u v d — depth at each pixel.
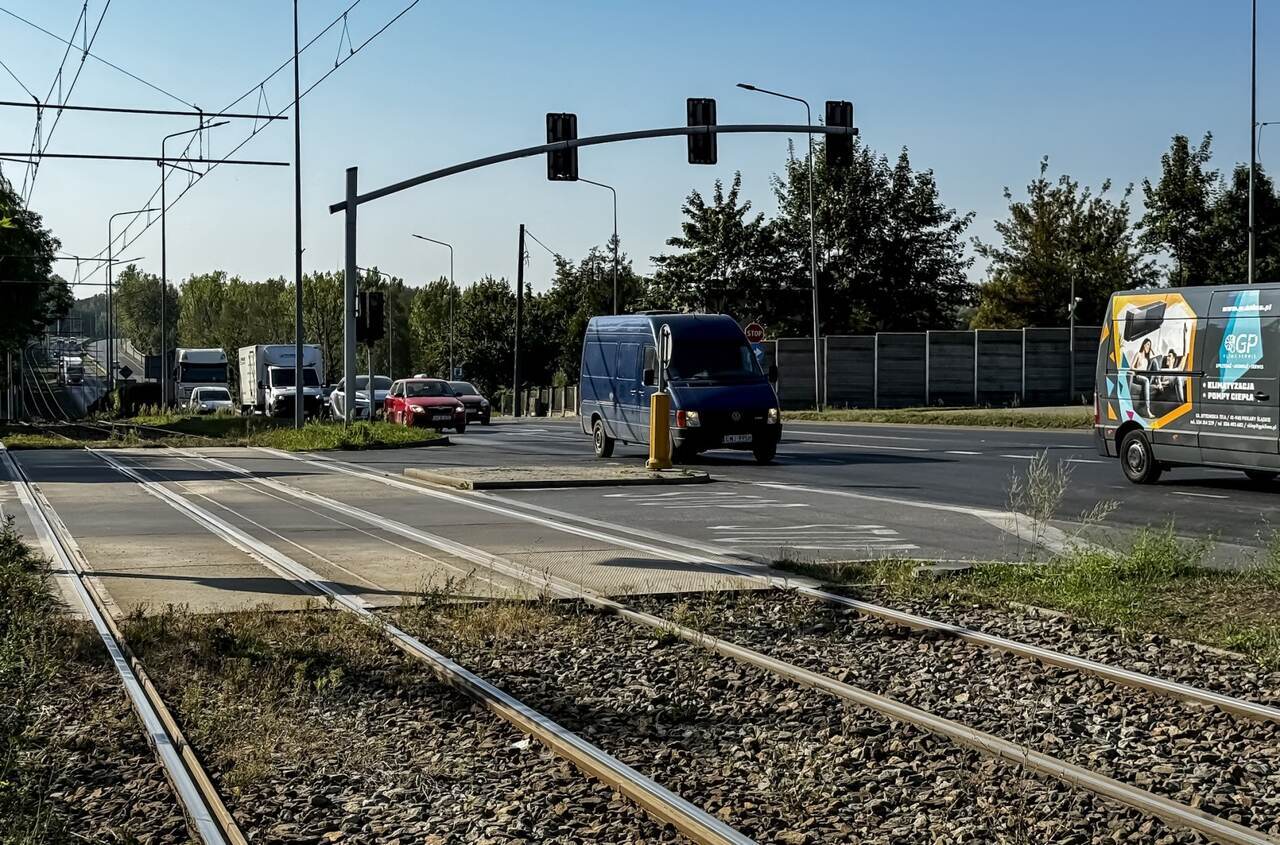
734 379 26.34
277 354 64.12
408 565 12.97
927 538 14.64
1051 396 50.28
